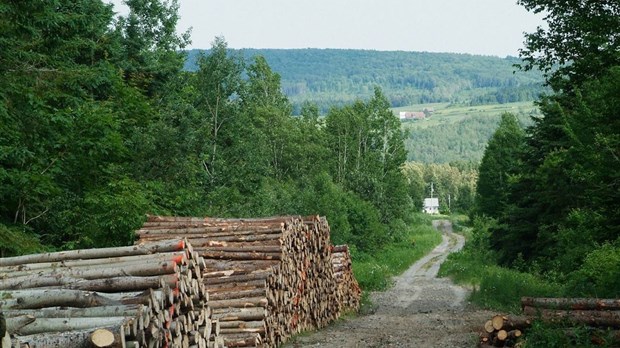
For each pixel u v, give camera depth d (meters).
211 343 13.44
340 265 31.70
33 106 23.88
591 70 31.88
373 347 20.25
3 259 12.59
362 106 113.75
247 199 39.28
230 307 18.77
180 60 53.94
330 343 21.39
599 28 30.59
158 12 54.91
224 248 21.27
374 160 107.56
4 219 24.08
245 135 41.62
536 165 48.25
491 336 18.02
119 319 9.46
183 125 34.75
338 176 100.56
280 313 20.92
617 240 28.75
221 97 41.03
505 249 52.53
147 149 32.91
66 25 28.12
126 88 37.38
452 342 20.47
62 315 9.78
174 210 31.80
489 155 104.12
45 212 25.00
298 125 105.81
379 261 69.12
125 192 24.66
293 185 82.38
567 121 27.89
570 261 36.03
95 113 27.75
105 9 41.66
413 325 26.45
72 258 12.36
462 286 49.44
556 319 17.09
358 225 71.69
